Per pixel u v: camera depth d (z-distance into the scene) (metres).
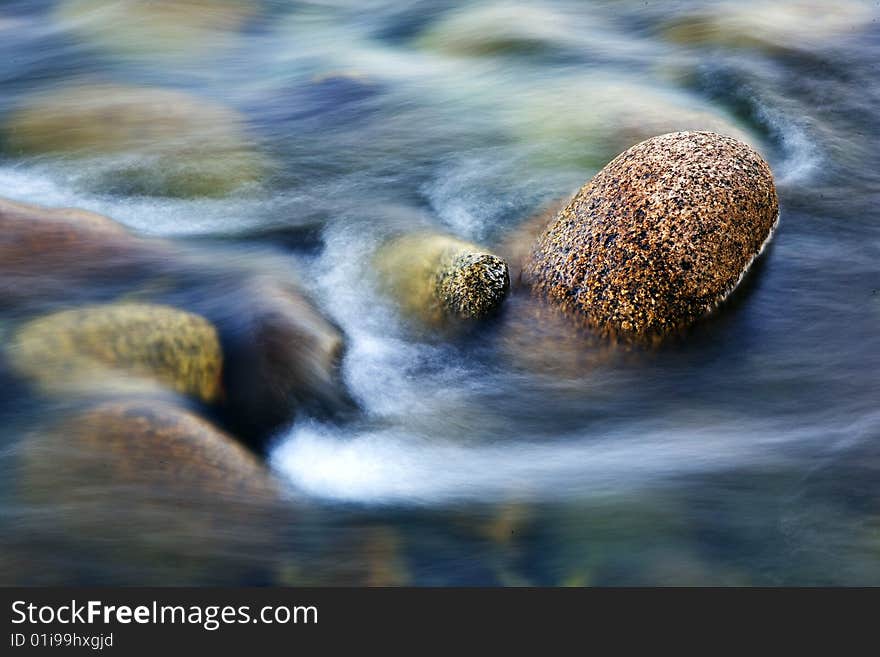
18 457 5.22
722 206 7.18
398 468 5.75
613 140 10.10
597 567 4.94
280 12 15.33
